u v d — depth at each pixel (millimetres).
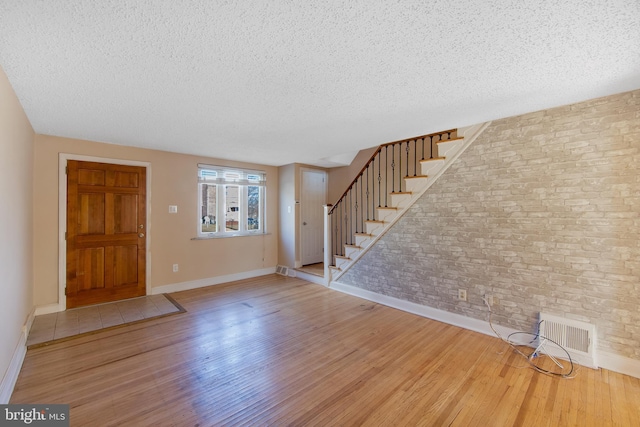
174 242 4277
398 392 1980
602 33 1391
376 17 1274
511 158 2693
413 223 3453
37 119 2705
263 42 1471
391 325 3107
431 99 2254
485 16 1270
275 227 5578
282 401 1881
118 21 1284
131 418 1712
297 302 3865
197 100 2248
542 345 2486
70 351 2512
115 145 3750
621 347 2191
